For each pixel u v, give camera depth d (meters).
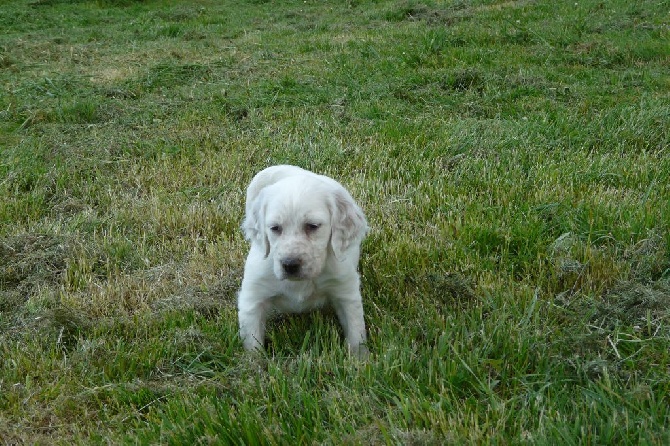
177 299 1.25
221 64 2.78
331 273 1.09
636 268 1.27
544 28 3.10
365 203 1.58
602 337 1.08
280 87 2.41
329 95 2.31
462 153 1.80
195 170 1.82
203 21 4.17
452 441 0.87
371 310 1.21
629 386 0.99
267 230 1.07
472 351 1.06
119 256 1.42
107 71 2.77
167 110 2.24
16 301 1.29
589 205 1.48
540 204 1.51
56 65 2.93
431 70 2.52
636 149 1.82
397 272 1.29
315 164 1.76
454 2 3.88
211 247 1.42
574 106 2.14
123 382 1.06
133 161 1.86
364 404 0.95
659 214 1.43
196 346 1.13
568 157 1.74
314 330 1.16
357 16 3.97
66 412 1.02
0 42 3.33
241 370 1.05
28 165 1.81
